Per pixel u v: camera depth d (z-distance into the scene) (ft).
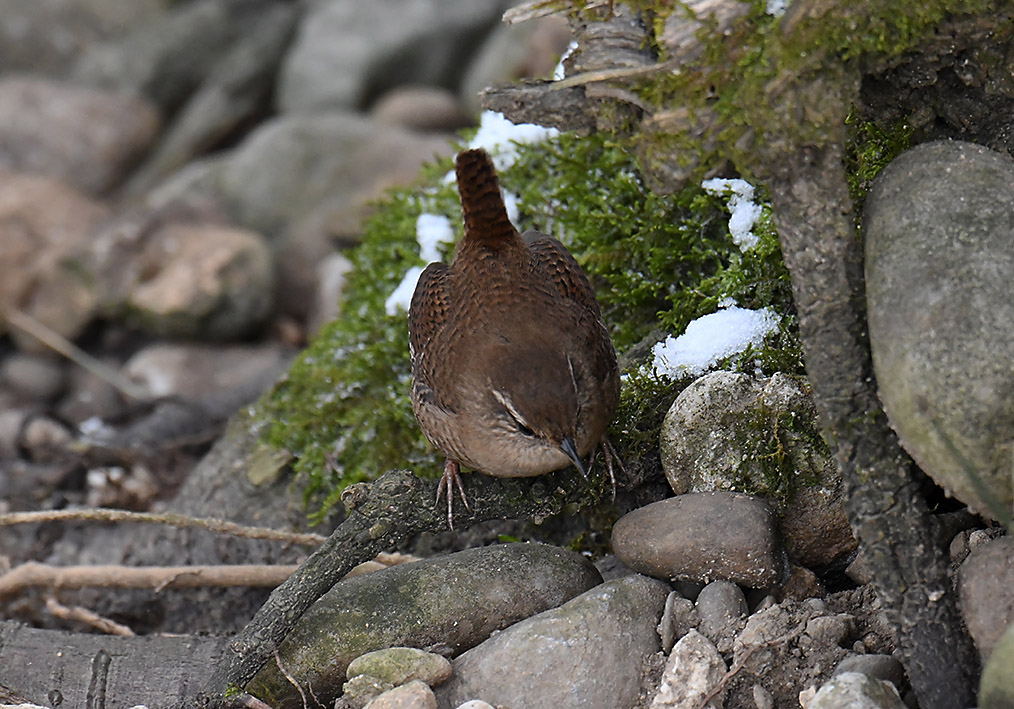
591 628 19.77
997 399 15.49
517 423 21.39
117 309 47.96
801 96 16.87
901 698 17.71
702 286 25.58
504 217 22.21
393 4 61.67
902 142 20.74
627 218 27.71
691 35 17.47
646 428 24.00
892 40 17.39
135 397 44.01
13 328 48.62
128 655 24.02
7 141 59.06
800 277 17.65
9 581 28.12
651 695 19.40
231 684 21.17
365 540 21.93
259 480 30.12
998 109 19.90
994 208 16.55
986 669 15.44
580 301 23.13
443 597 21.53
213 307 46.96
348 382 30.12
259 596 28.17
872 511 17.37
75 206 52.31
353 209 51.31
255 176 52.75
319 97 59.82
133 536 31.32
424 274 24.06
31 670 23.98
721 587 20.02
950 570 18.16
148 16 66.90
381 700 19.27
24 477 34.24
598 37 18.79
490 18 61.72
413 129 56.54
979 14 17.79
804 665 18.79
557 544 26.20
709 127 17.78
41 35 66.80
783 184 17.38
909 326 16.01
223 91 60.85
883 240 16.87
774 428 21.30
